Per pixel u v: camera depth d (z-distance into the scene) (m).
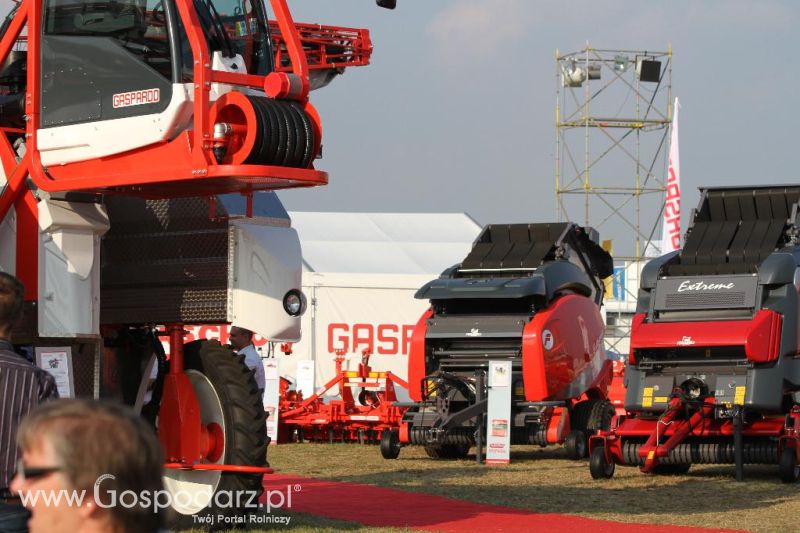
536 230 21.08
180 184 9.23
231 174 8.67
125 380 10.93
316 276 29.30
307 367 24.73
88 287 9.58
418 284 29.67
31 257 9.55
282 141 8.97
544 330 19.05
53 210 9.45
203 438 10.23
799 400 16.11
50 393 5.92
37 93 9.64
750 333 15.59
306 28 17.05
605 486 14.94
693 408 15.79
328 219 39.06
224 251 10.27
